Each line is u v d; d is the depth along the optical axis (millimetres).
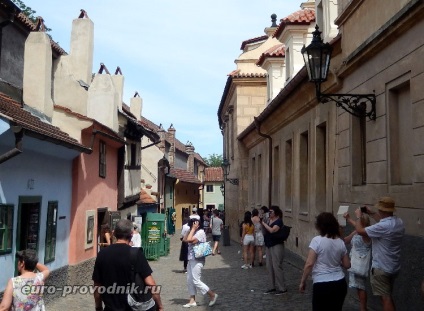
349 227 9586
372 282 6566
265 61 24203
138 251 5133
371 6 8875
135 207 20266
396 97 8227
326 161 12227
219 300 10508
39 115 11344
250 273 14773
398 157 8117
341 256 5969
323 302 5840
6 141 7793
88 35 16500
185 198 47000
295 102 14586
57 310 9617
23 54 11844
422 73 6988
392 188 7953
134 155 19969
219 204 67625
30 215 9633
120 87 18969
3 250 8094
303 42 19391
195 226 9898
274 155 19750
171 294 11562
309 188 14070
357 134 9930
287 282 12398
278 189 19375
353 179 9906
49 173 10352
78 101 13930
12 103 9867
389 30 7785
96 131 12570
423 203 6879
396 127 8172
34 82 11477
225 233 26766
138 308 4980
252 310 9367
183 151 50125
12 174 8469
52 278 10477
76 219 11898
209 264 17656
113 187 16203
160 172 31438
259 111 28219
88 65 16516
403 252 7273
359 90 9570
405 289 7145
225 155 36344
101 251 5148
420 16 6938
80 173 12211
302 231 14820
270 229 10922
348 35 10133
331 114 11758
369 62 9031
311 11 19500
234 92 29406
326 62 8906
